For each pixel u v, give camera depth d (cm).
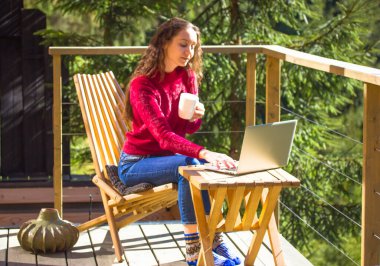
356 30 749
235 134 745
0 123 654
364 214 336
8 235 434
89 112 432
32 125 659
